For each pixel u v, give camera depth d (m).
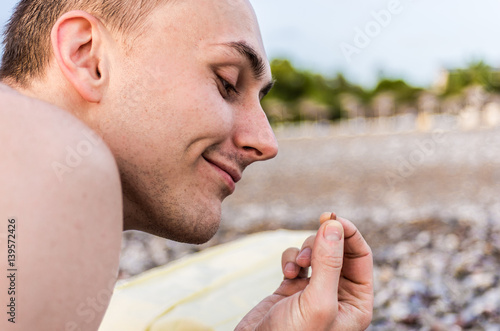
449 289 1.46
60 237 0.32
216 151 0.44
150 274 0.75
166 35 0.41
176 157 0.42
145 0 0.41
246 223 3.02
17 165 0.32
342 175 5.92
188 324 0.60
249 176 6.66
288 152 10.96
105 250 0.34
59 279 0.32
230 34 0.43
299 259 0.48
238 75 0.45
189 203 0.44
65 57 0.40
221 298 0.67
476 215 2.69
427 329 1.18
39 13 0.42
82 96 0.41
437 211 3.02
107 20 0.41
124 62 0.41
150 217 0.44
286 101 24.88
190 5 0.42
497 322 1.20
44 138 0.33
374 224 2.74
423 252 1.96
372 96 27.69
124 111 0.41
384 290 1.47
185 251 2.25
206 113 0.42
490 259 1.78
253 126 0.45
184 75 0.42
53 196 0.32
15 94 0.34
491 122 17.36
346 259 0.50
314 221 3.02
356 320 0.48
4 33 0.44
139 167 0.42
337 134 20.73
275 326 0.45
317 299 0.44
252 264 0.75
